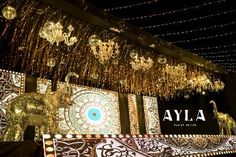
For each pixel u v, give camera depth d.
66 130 2.98
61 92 2.18
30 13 2.26
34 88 2.86
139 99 4.01
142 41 3.04
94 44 2.51
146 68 3.28
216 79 4.69
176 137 1.85
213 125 4.43
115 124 3.50
